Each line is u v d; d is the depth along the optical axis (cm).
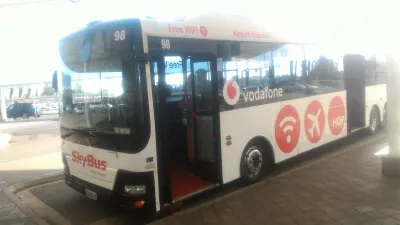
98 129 473
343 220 424
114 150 451
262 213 464
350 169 621
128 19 431
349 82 869
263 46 610
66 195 644
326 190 528
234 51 555
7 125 2842
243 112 573
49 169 869
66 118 539
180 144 620
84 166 503
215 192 595
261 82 607
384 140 857
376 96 975
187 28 487
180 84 614
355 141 923
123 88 438
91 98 482
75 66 511
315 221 427
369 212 440
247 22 591
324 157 766
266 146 631
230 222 445
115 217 528
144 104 433
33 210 566
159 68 463
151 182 441
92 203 594
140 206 437
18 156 1140
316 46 740
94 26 470
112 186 457
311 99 725
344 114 840
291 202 493
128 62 429
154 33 443
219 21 542
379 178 562
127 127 436
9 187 684
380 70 992
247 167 589
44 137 1684
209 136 546
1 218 514
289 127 667
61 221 518
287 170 693
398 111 558
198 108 558
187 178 571
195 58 539
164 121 465
